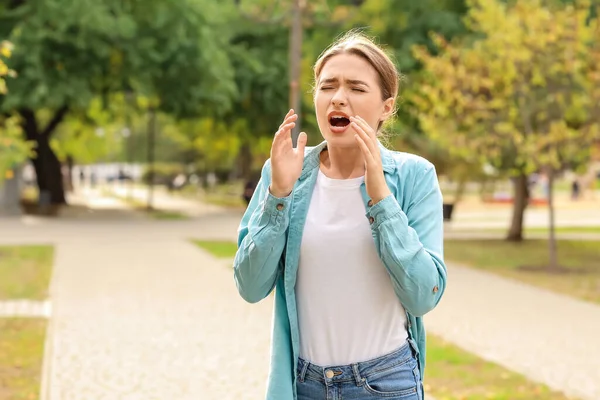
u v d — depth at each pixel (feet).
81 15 79.30
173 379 23.44
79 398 21.48
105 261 52.70
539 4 49.52
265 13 59.47
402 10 88.99
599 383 23.03
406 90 81.35
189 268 49.21
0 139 52.06
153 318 32.65
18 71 81.76
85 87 83.76
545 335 29.96
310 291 8.82
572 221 99.76
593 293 40.65
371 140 8.27
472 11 50.60
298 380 8.98
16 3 86.38
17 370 24.38
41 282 42.73
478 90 49.57
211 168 190.80
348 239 8.65
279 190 8.54
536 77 47.80
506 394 21.56
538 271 49.70
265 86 102.06
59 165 114.83
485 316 33.78
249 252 8.63
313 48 89.45
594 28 47.14
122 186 239.30
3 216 99.30
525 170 56.03
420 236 8.68
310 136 101.24
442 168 88.33
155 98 94.73
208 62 89.35
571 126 49.19
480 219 102.99
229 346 27.71
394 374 8.75
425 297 8.27
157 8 85.92
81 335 29.30
